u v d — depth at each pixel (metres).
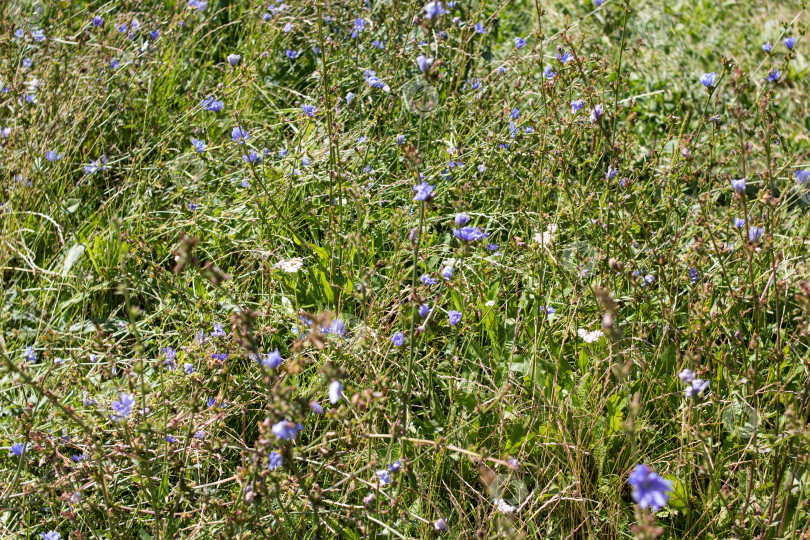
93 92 4.09
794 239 3.34
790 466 2.47
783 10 6.40
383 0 4.80
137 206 3.68
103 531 2.42
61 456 2.34
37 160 3.65
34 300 3.31
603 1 3.42
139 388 2.34
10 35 4.07
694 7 6.32
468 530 2.32
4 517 2.42
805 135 4.76
